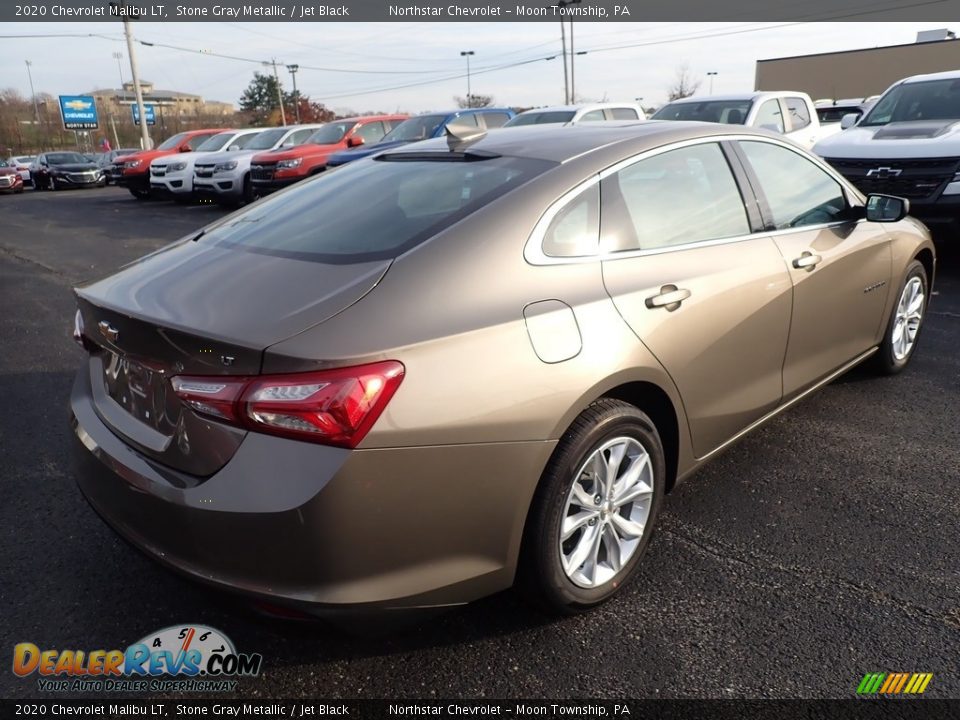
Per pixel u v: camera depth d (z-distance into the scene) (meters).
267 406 1.90
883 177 7.22
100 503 2.36
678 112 11.17
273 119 65.19
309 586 1.97
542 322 2.29
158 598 2.71
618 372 2.42
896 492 3.31
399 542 2.03
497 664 2.36
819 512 3.16
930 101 8.30
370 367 1.95
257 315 2.07
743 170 3.29
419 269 2.23
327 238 2.53
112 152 29.66
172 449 2.11
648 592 2.67
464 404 2.07
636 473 2.60
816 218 3.65
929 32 32.16
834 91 34.44
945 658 2.33
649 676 2.29
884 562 2.81
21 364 5.43
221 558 2.00
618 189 2.73
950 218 6.95
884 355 4.41
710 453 3.07
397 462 1.98
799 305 3.35
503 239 2.37
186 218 15.10
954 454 3.64
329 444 1.91
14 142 63.00
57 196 24.12
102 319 2.33
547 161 2.71
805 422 4.03
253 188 14.74
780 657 2.35
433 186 2.74
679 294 2.70
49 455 3.86
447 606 2.19
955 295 6.46
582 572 2.50
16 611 2.64
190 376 2.04
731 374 3.01
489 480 2.13
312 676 2.34
